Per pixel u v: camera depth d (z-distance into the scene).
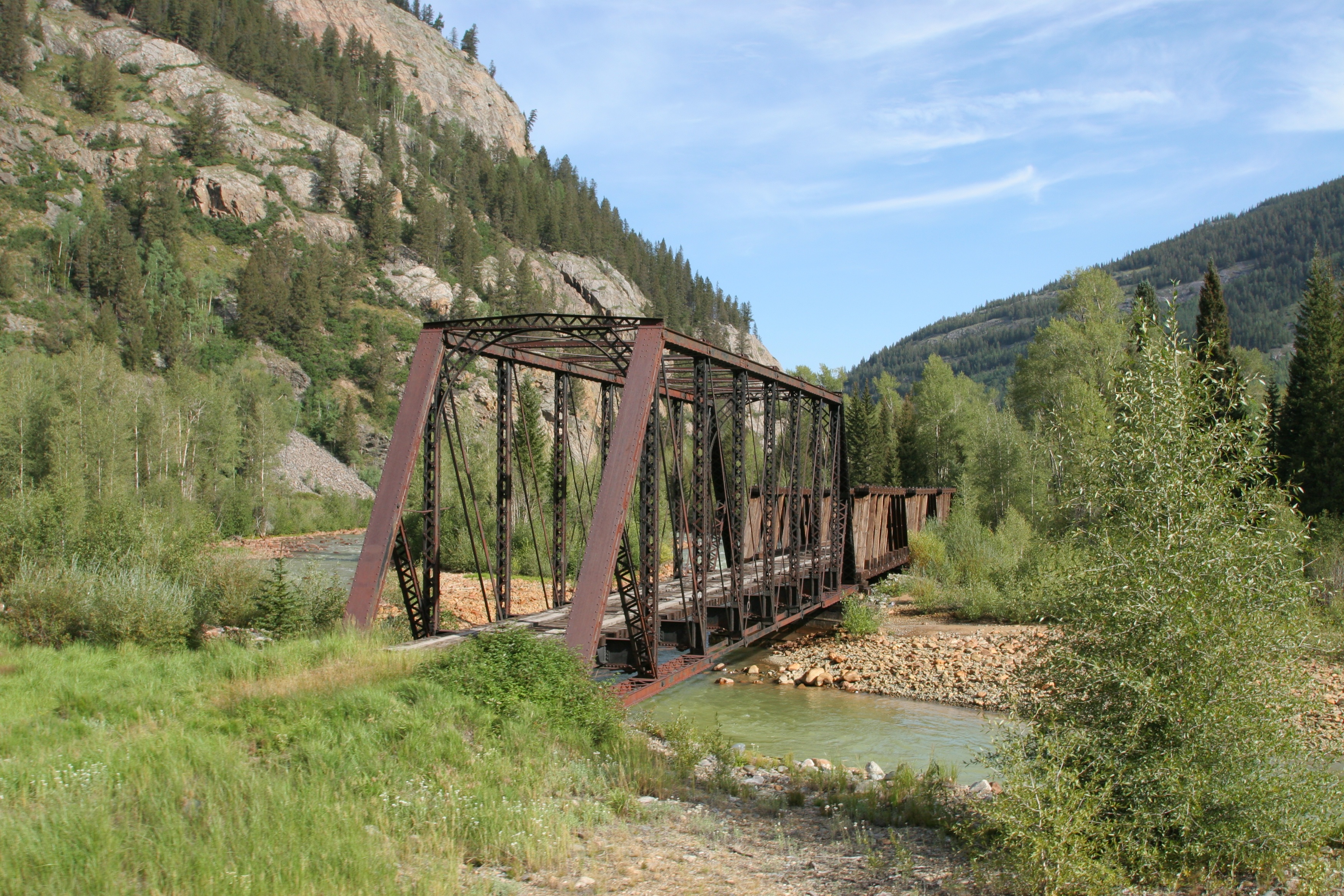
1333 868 7.89
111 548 19.86
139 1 166.38
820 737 16.14
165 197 126.75
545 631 15.82
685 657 16.00
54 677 12.20
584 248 190.62
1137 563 8.84
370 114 186.25
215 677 12.35
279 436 78.25
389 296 142.88
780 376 19.78
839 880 7.61
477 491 44.50
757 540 28.69
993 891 7.45
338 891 6.21
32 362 68.25
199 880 6.14
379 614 20.92
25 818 6.84
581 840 8.21
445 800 8.36
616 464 13.34
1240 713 8.20
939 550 37.88
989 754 9.53
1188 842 8.03
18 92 136.50
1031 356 56.50
